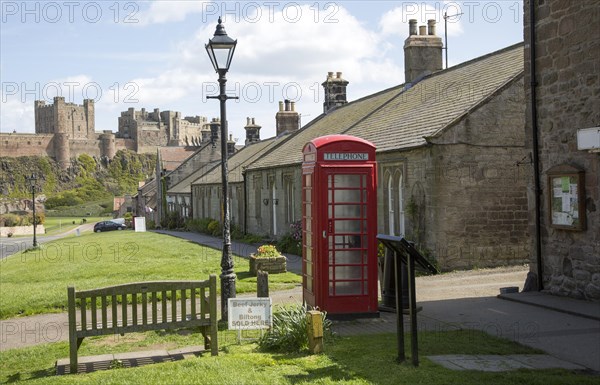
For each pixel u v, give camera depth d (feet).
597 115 40.09
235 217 148.25
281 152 122.62
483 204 61.05
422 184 62.18
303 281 41.39
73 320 27.48
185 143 649.20
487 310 39.29
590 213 40.57
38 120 605.31
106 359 29.81
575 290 42.11
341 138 37.22
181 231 189.16
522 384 22.94
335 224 37.19
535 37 46.14
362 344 30.17
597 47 39.96
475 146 60.80
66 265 82.64
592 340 30.42
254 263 64.39
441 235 59.93
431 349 28.66
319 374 24.59
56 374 27.76
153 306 28.84
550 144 44.68
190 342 33.83
